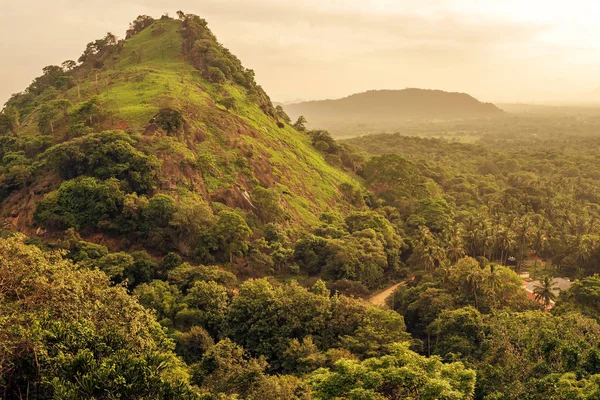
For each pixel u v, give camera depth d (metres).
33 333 27.39
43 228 76.88
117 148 83.62
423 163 185.00
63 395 24.45
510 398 37.72
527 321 50.72
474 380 33.69
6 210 84.31
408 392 31.52
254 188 97.81
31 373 27.83
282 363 54.03
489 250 96.88
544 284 71.50
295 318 58.28
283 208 99.69
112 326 32.78
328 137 163.00
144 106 109.12
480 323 55.44
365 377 31.73
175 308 62.09
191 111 111.56
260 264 81.94
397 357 35.00
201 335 55.53
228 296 67.69
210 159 97.06
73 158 82.88
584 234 102.38
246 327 59.16
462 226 102.62
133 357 28.75
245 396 41.03
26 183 86.88
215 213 88.81
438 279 73.94
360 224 101.56
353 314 59.34
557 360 41.81
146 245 78.50
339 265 84.12
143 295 62.16
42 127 103.25
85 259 68.31
